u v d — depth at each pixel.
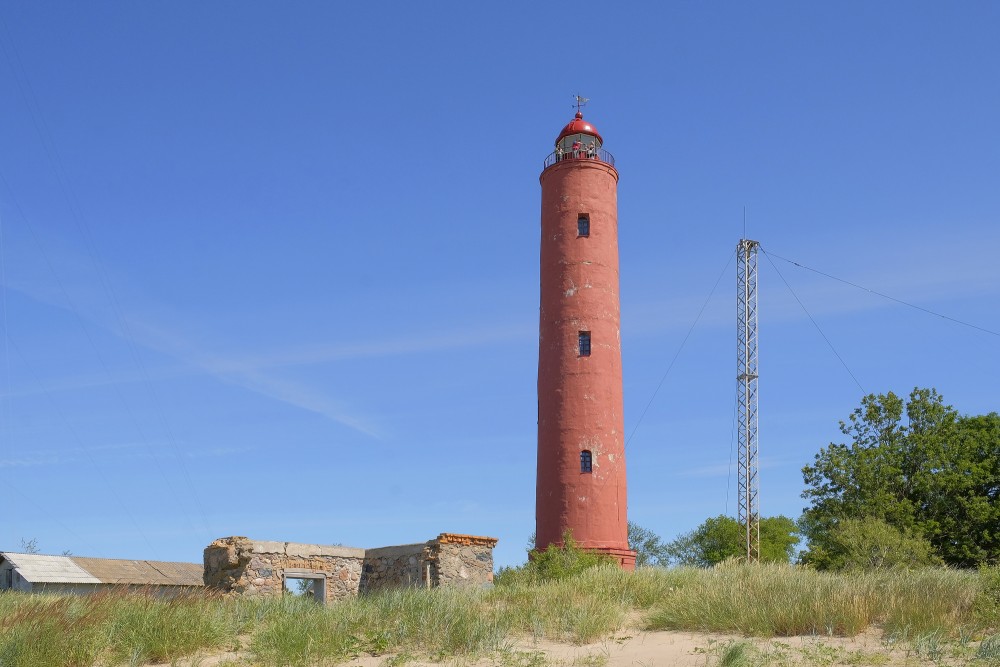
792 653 12.37
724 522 56.59
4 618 13.78
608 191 40.47
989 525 40.88
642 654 13.09
